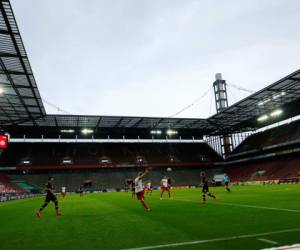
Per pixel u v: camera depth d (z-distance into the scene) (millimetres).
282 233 6977
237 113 61000
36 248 6672
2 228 10141
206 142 85812
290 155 63719
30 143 71688
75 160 68062
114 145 76938
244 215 10609
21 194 45188
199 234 7344
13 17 24844
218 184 66438
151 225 9281
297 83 44031
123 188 64688
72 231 8844
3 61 32156
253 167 69000
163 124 67125
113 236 7684
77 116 56156
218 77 89312
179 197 25750
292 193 22719
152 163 71938
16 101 45844
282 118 69500
